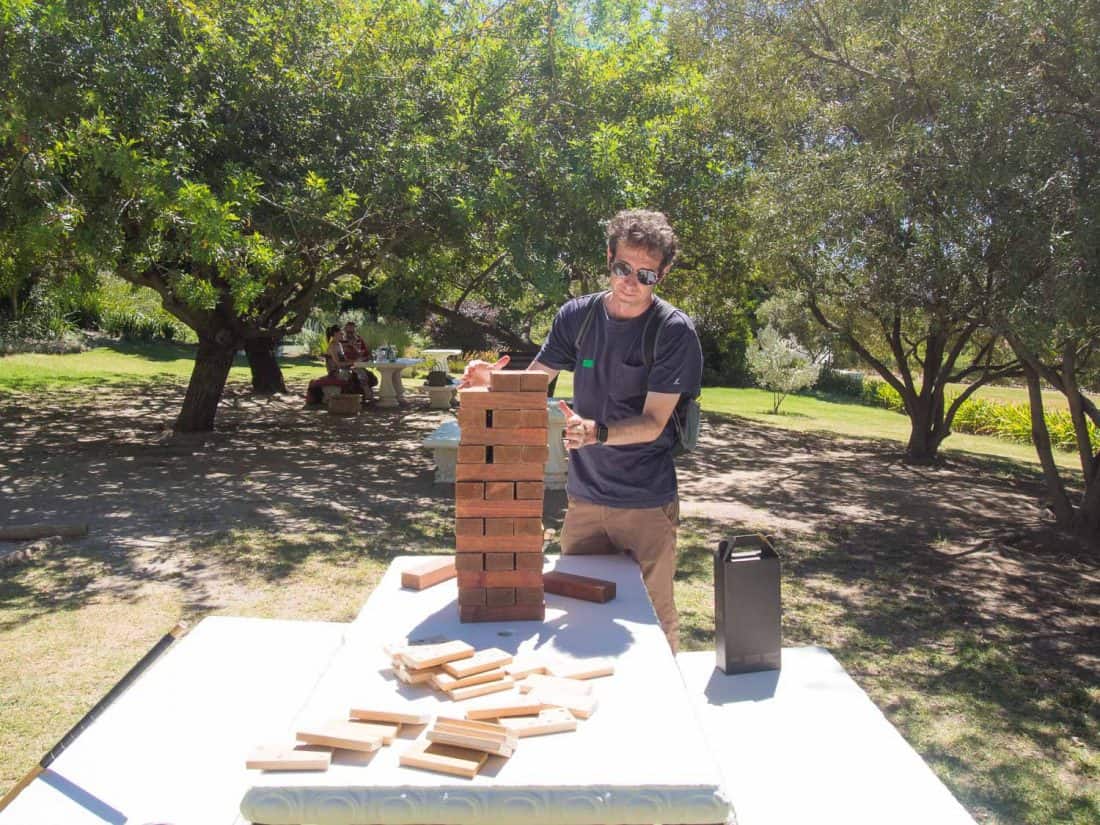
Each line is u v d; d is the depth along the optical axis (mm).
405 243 10352
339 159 9438
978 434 20828
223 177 8477
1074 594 6324
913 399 13797
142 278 10625
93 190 7613
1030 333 6180
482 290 12641
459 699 1733
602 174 8820
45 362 19375
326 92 9391
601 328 2789
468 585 2184
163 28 8961
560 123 9984
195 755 2094
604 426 2562
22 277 11891
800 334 21969
